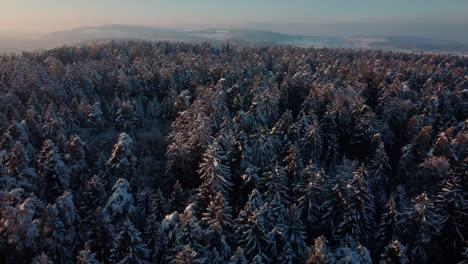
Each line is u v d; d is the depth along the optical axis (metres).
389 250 31.64
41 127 54.91
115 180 43.94
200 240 31.94
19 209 29.77
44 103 66.81
